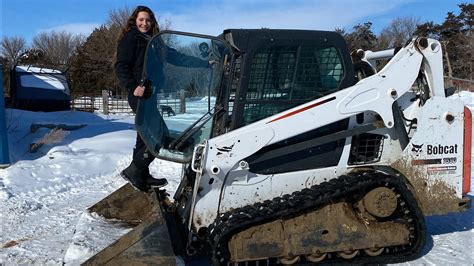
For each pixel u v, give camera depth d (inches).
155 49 168.2
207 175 163.6
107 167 395.5
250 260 160.9
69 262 173.9
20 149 449.7
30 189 320.8
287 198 165.5
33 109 770.2
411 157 185.0
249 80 168.1
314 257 168.1
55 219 253.9
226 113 169.6
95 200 295.6
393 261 176.1
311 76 173.8
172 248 154.9
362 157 183.8
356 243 168.2
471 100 744.3
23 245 211.3
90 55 1647.4
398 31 1850.4
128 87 184.7
